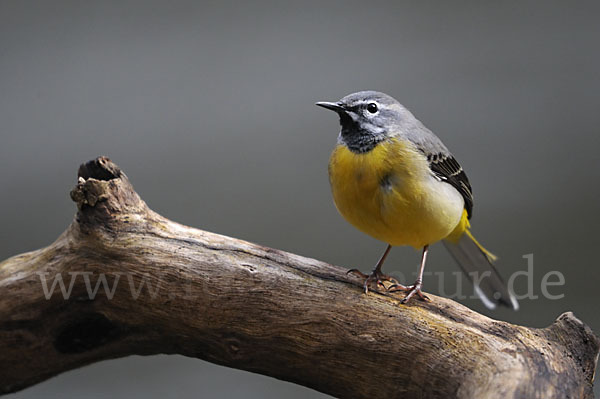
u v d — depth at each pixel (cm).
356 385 745
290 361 762
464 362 691
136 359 1187
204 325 761
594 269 1277
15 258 786
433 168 794
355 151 787
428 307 743
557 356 690
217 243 773
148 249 756
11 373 816
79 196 743
